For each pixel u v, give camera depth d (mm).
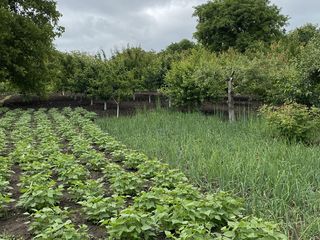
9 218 5812
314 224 4992
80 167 7500
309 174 7164
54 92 28281
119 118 17219
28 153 8898
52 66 23219
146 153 9828
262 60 17281
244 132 12258
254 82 16203
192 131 12891
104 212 5316
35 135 13398
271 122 11180
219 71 16797
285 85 13695
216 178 7234
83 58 24000
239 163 7316
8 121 16875
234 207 5203
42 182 6695
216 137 11242
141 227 4453
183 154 9156
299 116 10797
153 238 4809
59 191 5898
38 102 25172
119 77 20125
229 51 26703
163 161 9078
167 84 20812
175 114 17281
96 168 8516
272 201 5652
